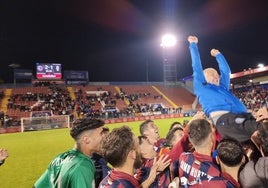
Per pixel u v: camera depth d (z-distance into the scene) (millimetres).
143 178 3172
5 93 44438
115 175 2434
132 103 47125
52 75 49531
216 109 3650
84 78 51625
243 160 2787
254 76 47375
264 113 2977
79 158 2906
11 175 10000
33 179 9406
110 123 38375
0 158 3848
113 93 50500
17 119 37594
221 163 2689
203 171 2756
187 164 2912
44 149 16031
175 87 56406
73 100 44781
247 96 46594
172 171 3225
